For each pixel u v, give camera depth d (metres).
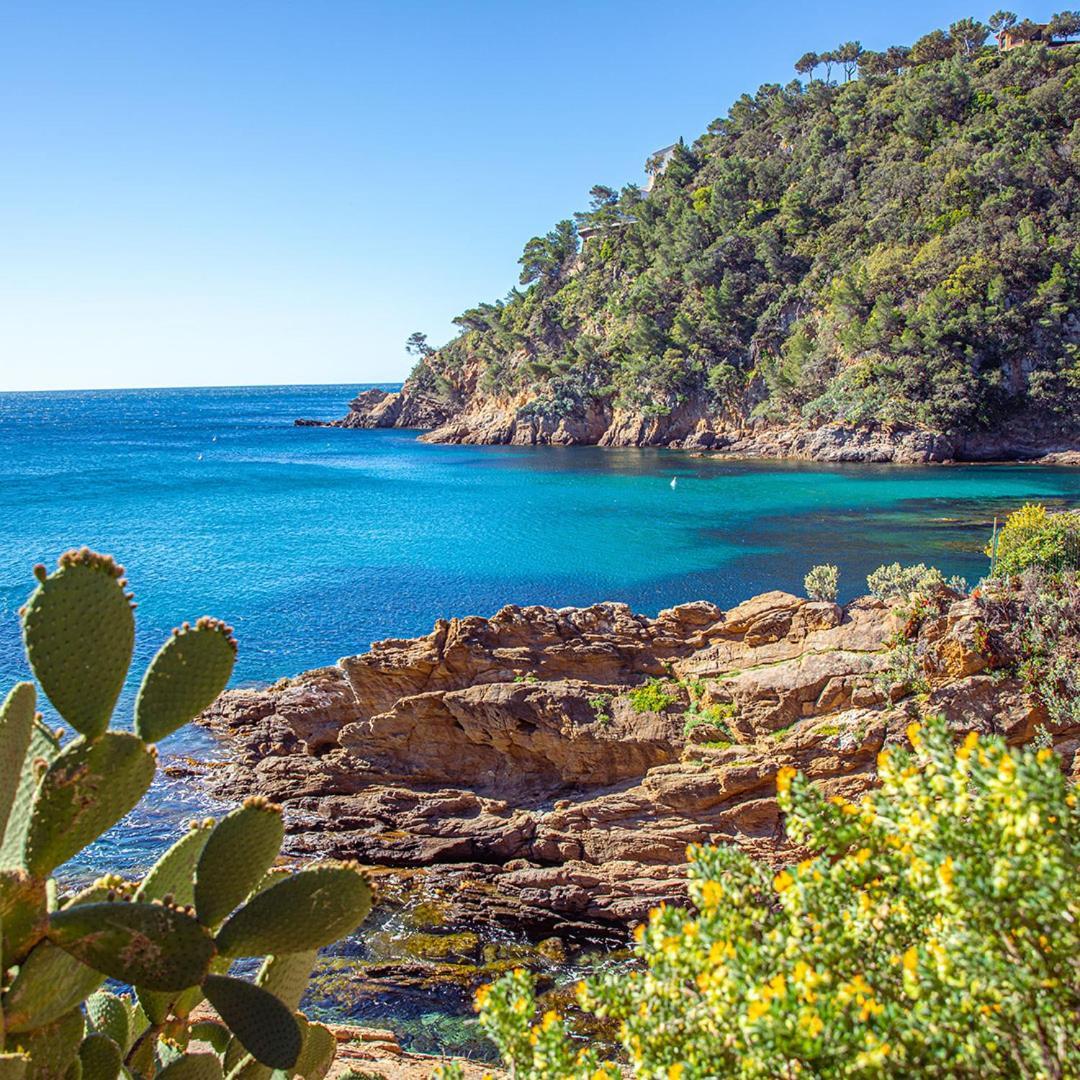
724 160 177.00
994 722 18.09
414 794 22.11
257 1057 4.58
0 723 4.16
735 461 119.06
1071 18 168.62
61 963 4.27
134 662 36.91
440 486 101.06
